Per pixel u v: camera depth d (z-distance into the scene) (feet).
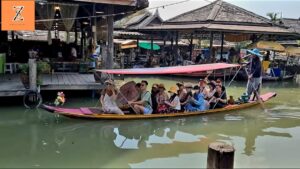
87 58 57.06
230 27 79.41
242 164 26.13
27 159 26.13
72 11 46.29
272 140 32.89
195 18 86.94
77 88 45.19
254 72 49.24
